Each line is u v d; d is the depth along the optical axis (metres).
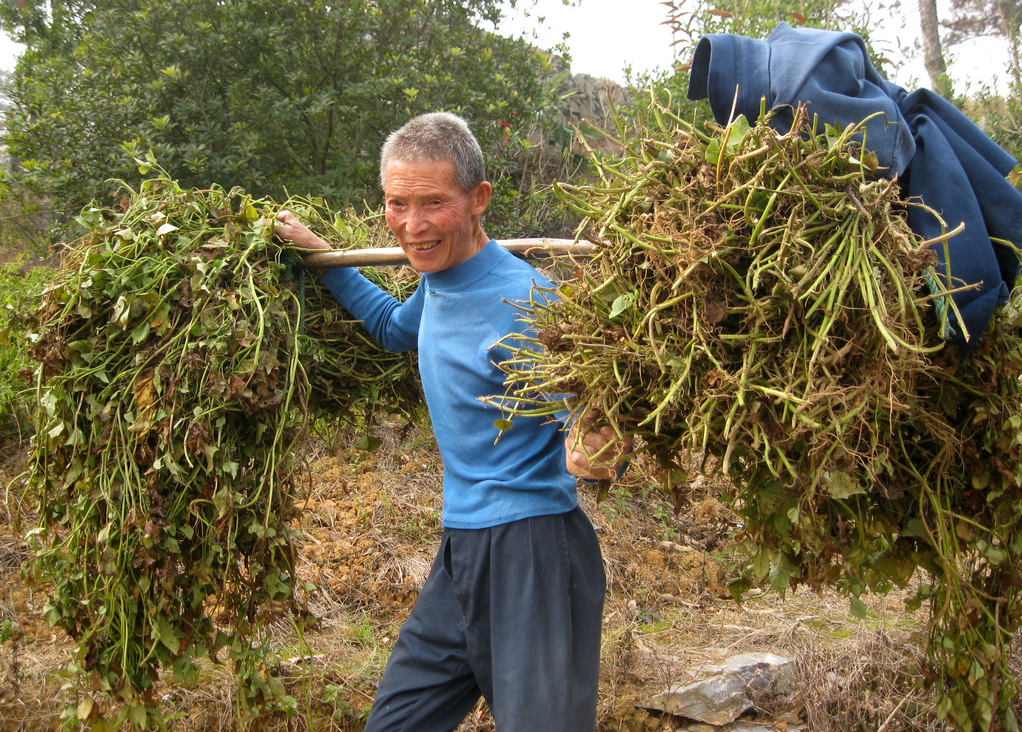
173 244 2.21
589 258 1.83
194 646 2.23
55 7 6.96
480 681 2.06
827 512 1.83
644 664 3.05
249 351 2.12
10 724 2.65
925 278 1.66
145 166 2.37
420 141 1.97
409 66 5.38
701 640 3.29
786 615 3.45
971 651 2.01
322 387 2.51
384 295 2.44
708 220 1.62
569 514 2.00
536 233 5.80
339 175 5.24
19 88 5.52
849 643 3.12
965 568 2.02
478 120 5.56
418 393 2.66
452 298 2.06
